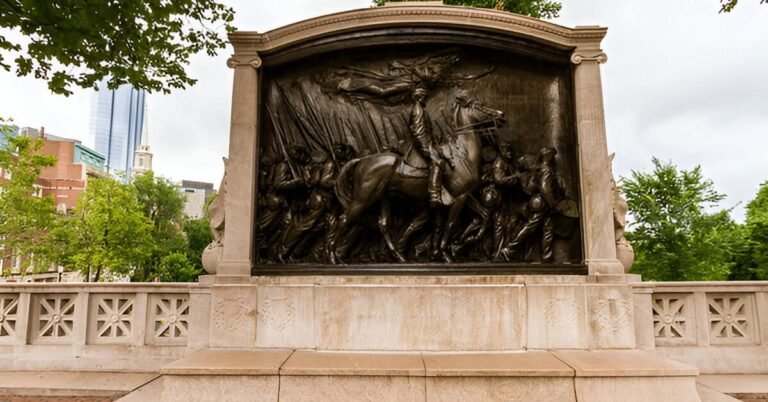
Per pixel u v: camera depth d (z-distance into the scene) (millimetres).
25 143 23672
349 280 5965
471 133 6352
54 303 6605
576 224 6270
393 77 6574
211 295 5859
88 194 31500
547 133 6496
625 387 4637
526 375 4672
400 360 5137
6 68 6543
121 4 6500
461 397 4691
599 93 6301
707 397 5227
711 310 6488
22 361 6363
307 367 4785
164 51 8484
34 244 26172
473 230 6270
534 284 5793
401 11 6410
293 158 6445
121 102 150250
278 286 5793
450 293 5707
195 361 5020
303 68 6723
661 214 20453
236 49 6449
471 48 6613
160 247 39188
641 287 6117
